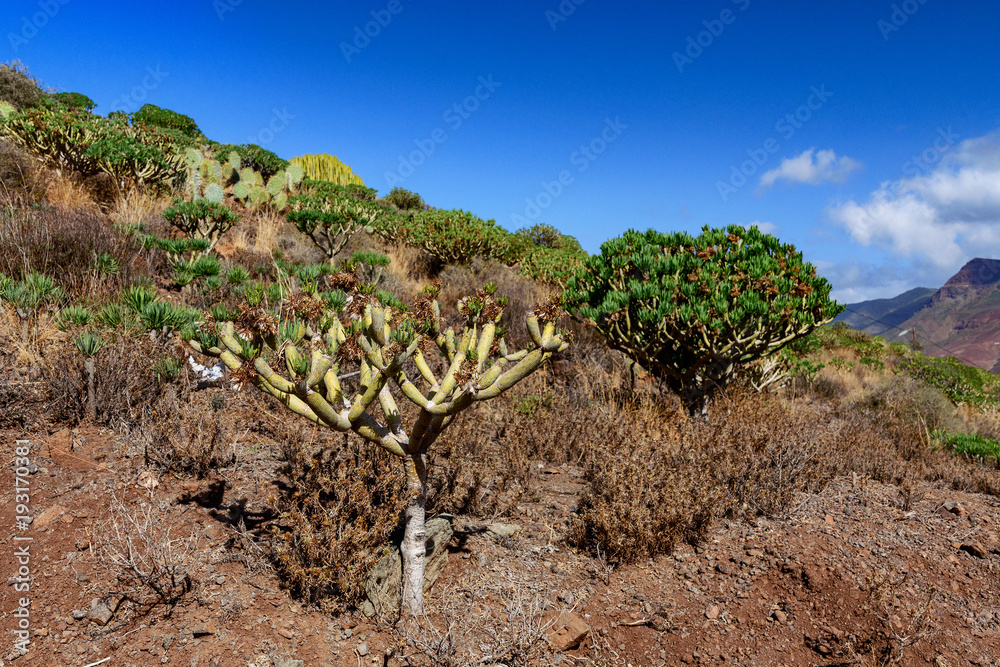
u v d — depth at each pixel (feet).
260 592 8.09
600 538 10.93
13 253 17.57
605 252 22.20
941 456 21.97
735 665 8.58
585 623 8.83
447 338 8.54
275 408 13.82
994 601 10.96
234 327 7.25
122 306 15.24
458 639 7.90
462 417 14.02
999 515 15.44
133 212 26.43
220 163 46.57
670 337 19.97
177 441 10.79
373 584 8.24
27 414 11.30
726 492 13.35
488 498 12.21
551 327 7.52
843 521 13.71
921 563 12.03
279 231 33.78
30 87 48.44
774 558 11.46
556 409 17.40
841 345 48.26
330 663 7.10
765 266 19.51
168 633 7.13
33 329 13.61
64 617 7.18
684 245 22.33
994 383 42.09
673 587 10.40
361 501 9.11
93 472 10.19
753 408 18.72
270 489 9.44
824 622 9.72
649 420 17.66
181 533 9.02
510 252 42.70
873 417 24.81
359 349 7.22
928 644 9.35
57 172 26.89
